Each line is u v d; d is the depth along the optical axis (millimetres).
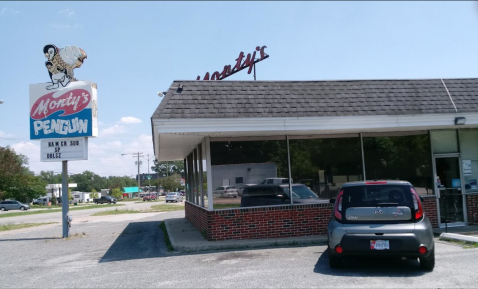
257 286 6609
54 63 14820
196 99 10547
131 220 24438
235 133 10906
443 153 12711
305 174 11820
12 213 43906
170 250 10727
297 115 10703
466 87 12023
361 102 11266
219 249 10359
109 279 7703
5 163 62625
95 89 15109
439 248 9273
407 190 7371
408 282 6559
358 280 6770
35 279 8164
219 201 11219
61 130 14727
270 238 11148
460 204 12664
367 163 12258
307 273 7352
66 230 15773
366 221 7254
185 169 20922
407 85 11836
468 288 6148
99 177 172875
